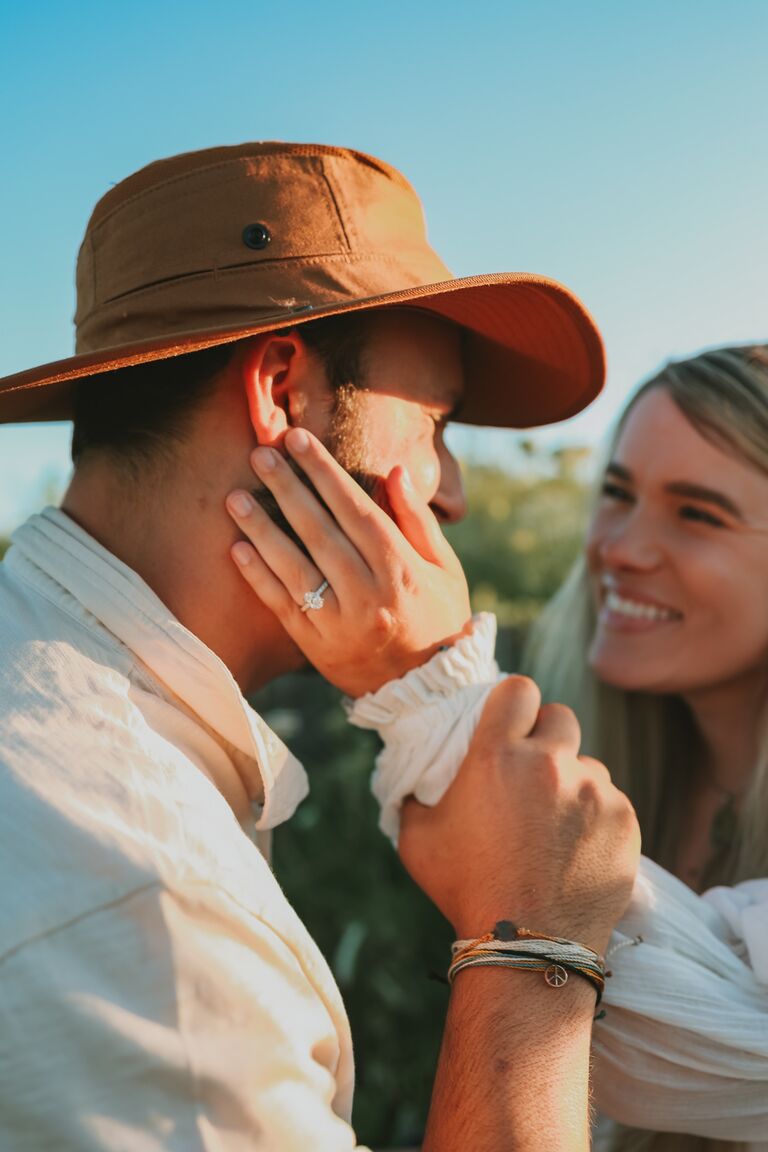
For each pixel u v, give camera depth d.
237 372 1.13
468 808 1.14
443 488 1.31
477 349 1.45
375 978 2.82
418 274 1.18
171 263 1.11
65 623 1.05
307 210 1.12
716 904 1.29
